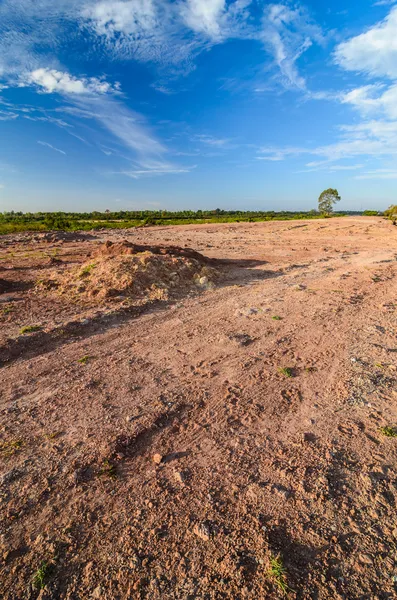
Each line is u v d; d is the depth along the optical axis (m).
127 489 2.93
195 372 4.91
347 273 11.89
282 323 6.94
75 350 5.70
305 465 3.13
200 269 11.17
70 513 2.71
